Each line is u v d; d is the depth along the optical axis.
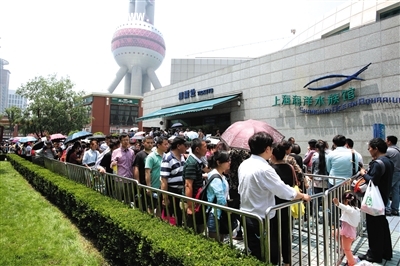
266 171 2.47
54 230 4.60
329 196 3.11
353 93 8.96
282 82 11.40
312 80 10.15
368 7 13.09
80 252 3.81
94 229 4.06
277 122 11.48
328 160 5.09
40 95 26.73
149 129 21.28
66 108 27.83
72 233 4.47
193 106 15.17
